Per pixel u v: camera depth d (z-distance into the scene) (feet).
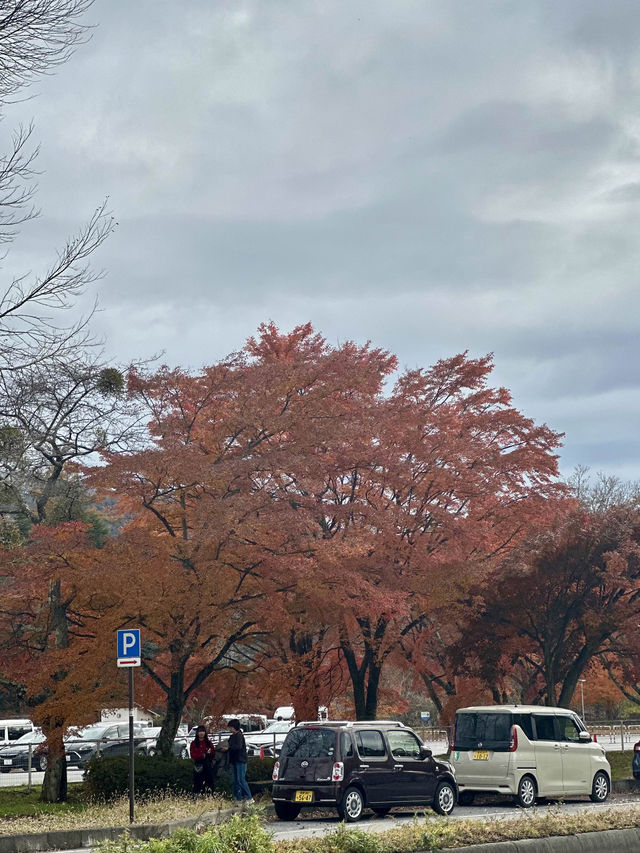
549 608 118.93
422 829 54.29
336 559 88.99
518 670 155.74
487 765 83.30
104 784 86.89
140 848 42.50
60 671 93.04
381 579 99.60
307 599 93.97
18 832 62.59
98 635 86.63
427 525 108.47
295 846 49.24
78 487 96.27
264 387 93.30
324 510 94.32
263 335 112.98
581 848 55.72
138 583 84.79
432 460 106.11
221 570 87.04
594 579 117.60
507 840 55.93
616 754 131.13
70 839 62.13
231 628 87.97
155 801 78.95
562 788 85.46
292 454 89.56
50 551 86.99
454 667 120.16
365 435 98.12
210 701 108.99
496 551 123.95
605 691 182.39
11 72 55.67
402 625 119.03
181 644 91.15
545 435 113.80
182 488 90.94
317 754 74.18
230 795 85.71
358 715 112.47
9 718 198.39
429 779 78.07
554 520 117.60
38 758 144.97
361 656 125.70
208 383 94.07
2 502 91.35
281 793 74.69
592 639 120.16
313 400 96.02
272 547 88.69
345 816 72.69
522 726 84.02
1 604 95.71
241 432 95.04
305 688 106.93
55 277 64.85
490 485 109.91
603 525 117.08
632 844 58.34
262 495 86.84
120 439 91.76
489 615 118.01
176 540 86.48
